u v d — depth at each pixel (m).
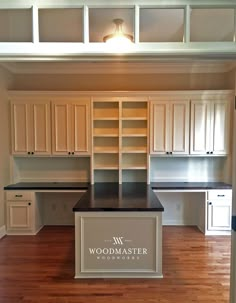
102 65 4.74
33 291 2.78
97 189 4.21
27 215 4.52
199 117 4.58
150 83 4.89
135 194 3.80
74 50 1.73
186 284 2.90
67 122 4.62
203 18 2.91
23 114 4.61
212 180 4.98
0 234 4.36
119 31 3.13
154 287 2.84
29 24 2.98
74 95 4.59
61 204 5.08
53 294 2.72
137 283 2.92
